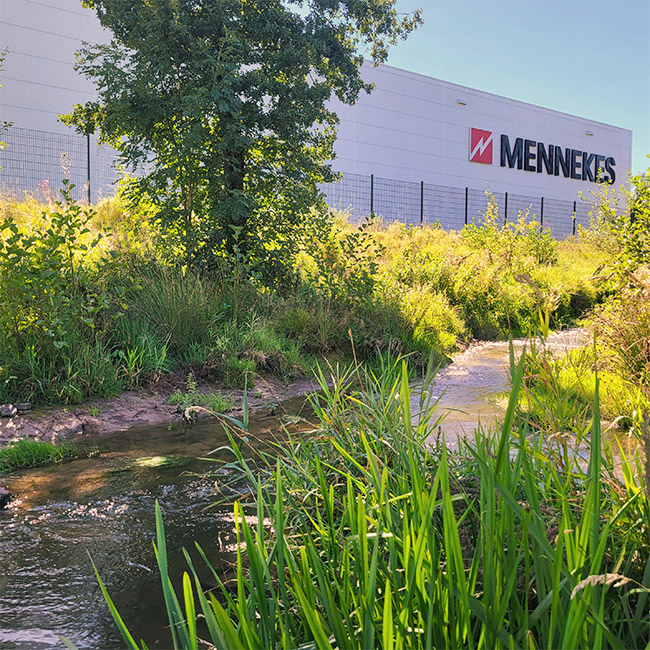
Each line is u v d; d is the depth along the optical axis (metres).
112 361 6.90
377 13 10.42
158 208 9.75
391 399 3.25
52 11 21.25
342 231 16.64
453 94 34.72
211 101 8.64
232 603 1.68
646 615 1.66
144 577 2.88
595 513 1.26
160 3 8.70
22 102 20.73
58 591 2.75
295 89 9.55
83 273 6.84
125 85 8.73
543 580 1.40
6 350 6.11
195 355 7.46
